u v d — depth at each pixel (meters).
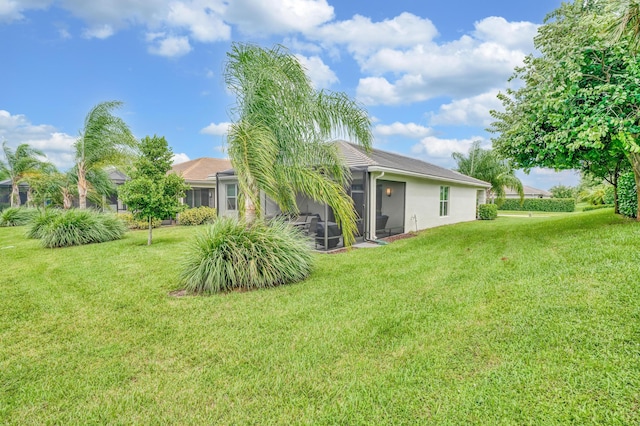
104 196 18.20
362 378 2.80
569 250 6.29
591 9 8.70
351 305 4.48
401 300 4.61
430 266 6.56
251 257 5.38
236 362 3.11
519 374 2.71
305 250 6.15
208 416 2.41
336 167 6.74
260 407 2.49
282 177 5.81
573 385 2.53
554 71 7.44
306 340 3.50
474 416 2.31
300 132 5.87
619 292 3.87
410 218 13.18
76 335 3.73
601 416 2.22
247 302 4.70
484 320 3.74
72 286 5.64
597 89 6.64
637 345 2.90
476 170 28.02
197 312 4.37
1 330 3.87
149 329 3.86
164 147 16.22
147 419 2.39
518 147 8.59
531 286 4.59
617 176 10.92
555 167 8.55
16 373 2.97
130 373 2.96
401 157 18.12
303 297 4.87
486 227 14.10
